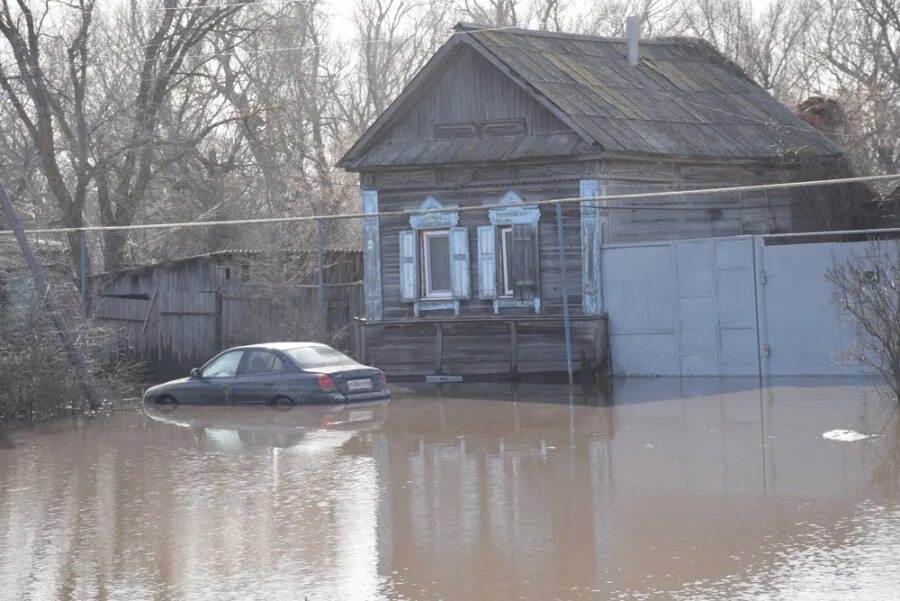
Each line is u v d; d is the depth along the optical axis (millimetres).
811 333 26531
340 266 36969
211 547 12750
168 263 34688
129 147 43219
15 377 24547
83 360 26188
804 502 13750
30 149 45062
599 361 28547
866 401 21906
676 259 28016
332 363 26109
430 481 16031
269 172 49969
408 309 31906
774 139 33375
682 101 33781
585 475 16031
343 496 15188
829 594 10148
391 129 32281
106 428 23062
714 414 21359
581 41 34906
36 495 16031
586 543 12297
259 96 52281
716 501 14008
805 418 20219
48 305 25781
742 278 27234
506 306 30688
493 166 30719
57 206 46031
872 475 15125
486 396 26156
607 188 29719
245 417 23922
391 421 22359
